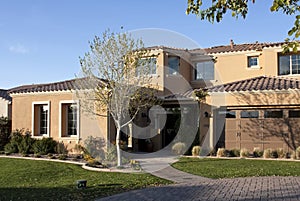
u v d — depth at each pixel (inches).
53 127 991.0
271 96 893.2
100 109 806.5
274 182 542.9
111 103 772.0
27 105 1040.8
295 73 1042.7
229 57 1180.5
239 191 481.1
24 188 536.4
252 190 485.7
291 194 455.2
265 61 1075.9
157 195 465.4
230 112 965.2
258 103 906.7
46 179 610.9
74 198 454.3
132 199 444.1
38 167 720.3
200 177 603.5
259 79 1031.6
